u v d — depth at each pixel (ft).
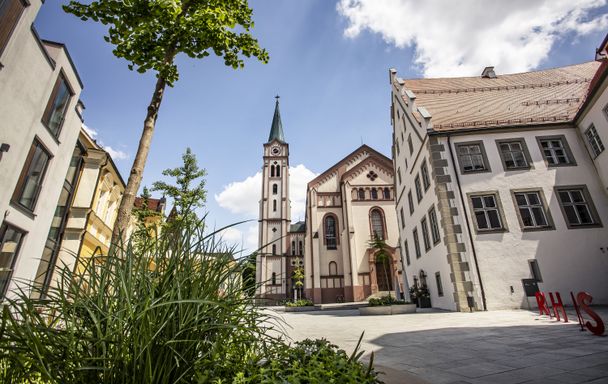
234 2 18.93
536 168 49.57
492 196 48.80
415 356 17.52
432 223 54.75
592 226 45.91
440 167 50.49
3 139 29.50
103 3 16.08
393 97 80.38
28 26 31.04
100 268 7.48
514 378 12.67
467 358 16.40
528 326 26.22
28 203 35.55
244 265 9.17
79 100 45.37
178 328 7.11
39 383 6.17
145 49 17.57
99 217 57.93
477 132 52.06
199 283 7.93
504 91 65.05
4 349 5.45
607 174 46.65
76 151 52.75
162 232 8.63
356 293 115.14
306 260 131.23
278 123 210.79
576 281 43.29
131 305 6.56
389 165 132.57
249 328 8.61
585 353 16.01
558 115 53.21
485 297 43.24
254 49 19.86
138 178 14.55
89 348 6.45
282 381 7.07
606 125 45.52
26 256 34.81
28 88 32.27
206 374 6.81
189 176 49.08
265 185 178.81
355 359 8.85
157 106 16.63
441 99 65.26
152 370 6.55
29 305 6.11
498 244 45.73
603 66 45.68
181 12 17.24
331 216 132.98
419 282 65.21
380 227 124.57
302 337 26.81
